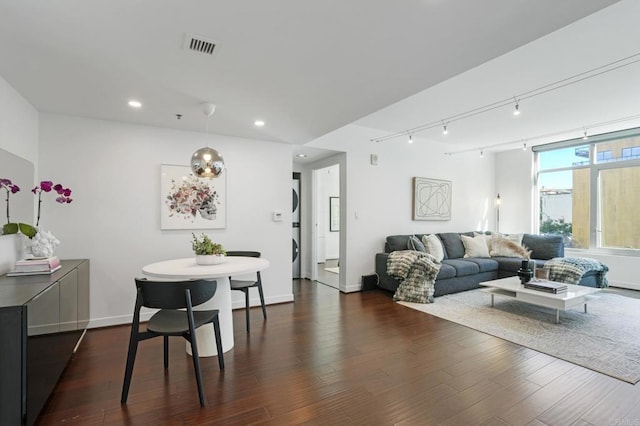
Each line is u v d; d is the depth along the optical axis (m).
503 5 1.48
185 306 1.97
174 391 2.07
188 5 1.48
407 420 1.77
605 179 5.46
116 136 3.31
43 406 1.83
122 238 3.34
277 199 4.22
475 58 2.02
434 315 3.68
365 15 1.56
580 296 3.37
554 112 4.23
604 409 1.87
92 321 3.19
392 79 2.31
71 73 2.21
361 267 5.02
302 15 1.56
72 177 3.13
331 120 3.27
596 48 2.60
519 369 2.36
